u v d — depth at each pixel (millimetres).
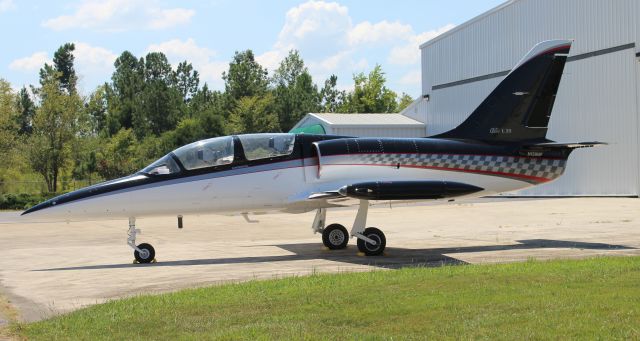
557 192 33406
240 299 8953
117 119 94375
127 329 7656
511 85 16078
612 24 29922
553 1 33000
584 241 16234
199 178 14555
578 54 31859
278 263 13734
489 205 29281
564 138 32969
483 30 37938
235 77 85688
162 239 19438
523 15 34875
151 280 11820
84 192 14242
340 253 15352
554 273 9984
